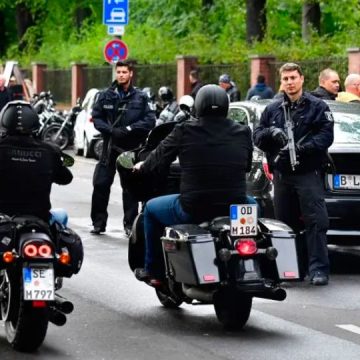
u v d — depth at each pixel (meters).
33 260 19.48
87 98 74.38
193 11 116.38
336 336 21.88
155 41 105.75
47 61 128.50
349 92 37.31
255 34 93.69
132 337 21.59
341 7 89.88
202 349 20.62
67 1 139.75
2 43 154.38
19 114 20.53
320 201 27.80
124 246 34.12
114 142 36.31
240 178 22.25
